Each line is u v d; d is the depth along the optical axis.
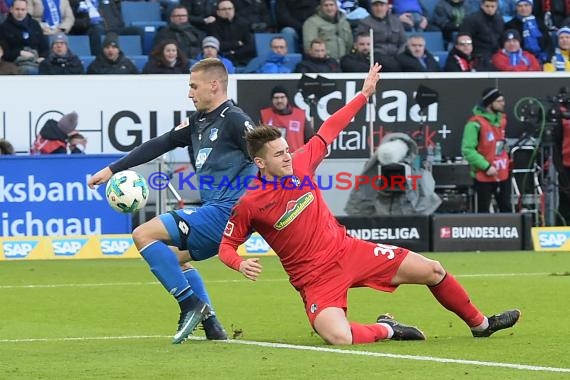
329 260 18.72
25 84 38.78
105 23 45.72
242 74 40.00
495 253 37.75
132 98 39.41
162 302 26.39
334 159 40.12
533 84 41.34
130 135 39.44
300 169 18.81
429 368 16.16
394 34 43.00
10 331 21.97
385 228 38.03
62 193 37.28
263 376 15.66
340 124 19.47
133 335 21.27
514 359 17.03
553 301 25.45
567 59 44.91
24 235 37.19
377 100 40.44
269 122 39.16
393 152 38.22
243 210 18.47
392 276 19.06
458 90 40.91
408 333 19.19
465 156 39.44
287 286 29.23
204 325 20.00
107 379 15.72
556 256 36.56
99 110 39.25
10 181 36.97
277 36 44.41
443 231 38.25
